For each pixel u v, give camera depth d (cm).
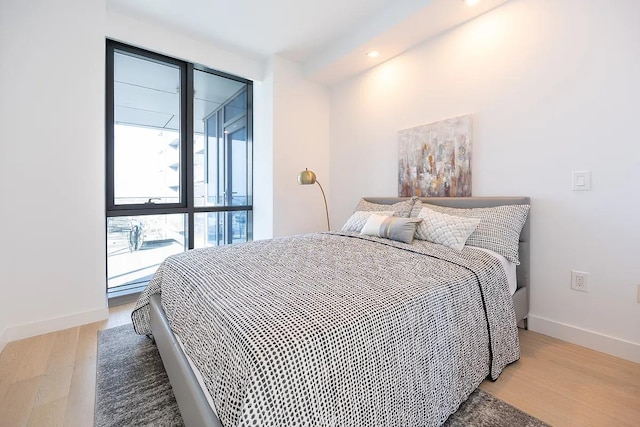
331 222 379
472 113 236
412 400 106
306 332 86
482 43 229
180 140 314
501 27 218
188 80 312
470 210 216
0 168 190
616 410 129
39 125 204
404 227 212
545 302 200
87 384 150
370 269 146
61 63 211
